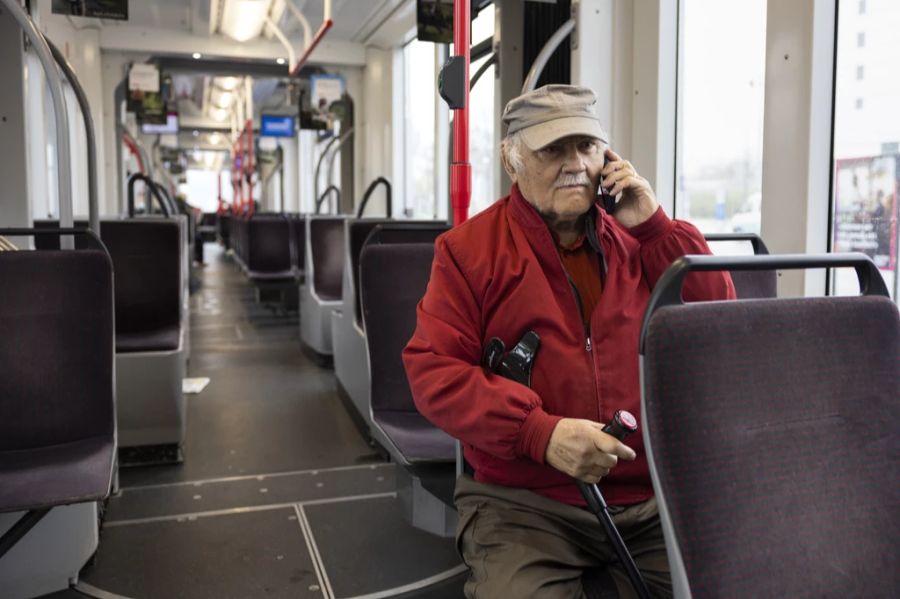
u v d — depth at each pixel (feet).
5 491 6.35
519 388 5.09
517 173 5.55
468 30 6.99
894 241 7.56
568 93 5.37
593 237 5.58
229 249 62.90
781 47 8.38
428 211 26.73
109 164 30.40
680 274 3.75
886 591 3.86
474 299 5.64
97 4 14.49
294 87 36.60
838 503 3.83
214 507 10.75
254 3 24.31
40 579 8.12
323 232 21.54
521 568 4.96
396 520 10.31
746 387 3.72
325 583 8.55
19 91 10.61
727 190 9.77
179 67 33.50
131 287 13.96
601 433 4.65
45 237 11.17
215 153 102.83
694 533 3.52
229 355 21.84
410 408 9.97
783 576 3.64
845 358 4.00
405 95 29.68
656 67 10.28
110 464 7.07
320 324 19.97
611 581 5.20
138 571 8.80
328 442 13.75
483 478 5.75
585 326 5.50
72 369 7.81
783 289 8.50
